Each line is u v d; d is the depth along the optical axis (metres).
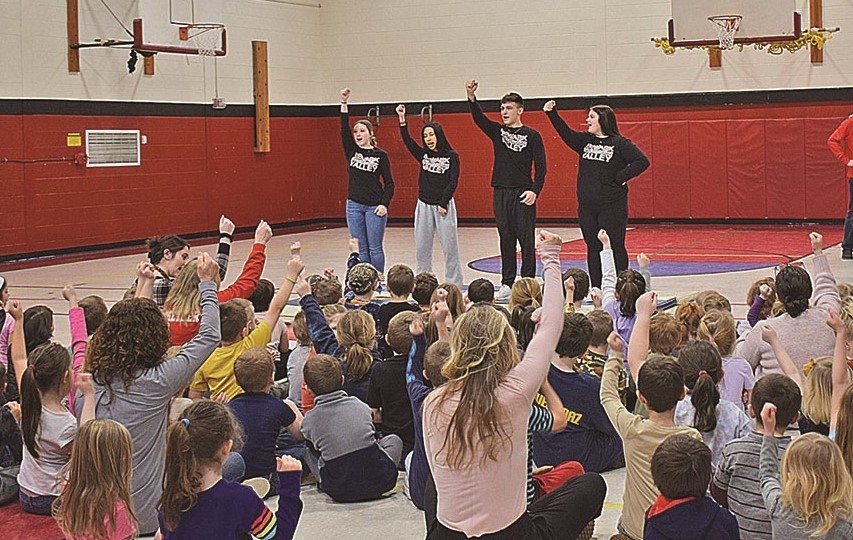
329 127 20.17
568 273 6.86
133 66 15.93
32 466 4.41
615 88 18.08
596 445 4.82
